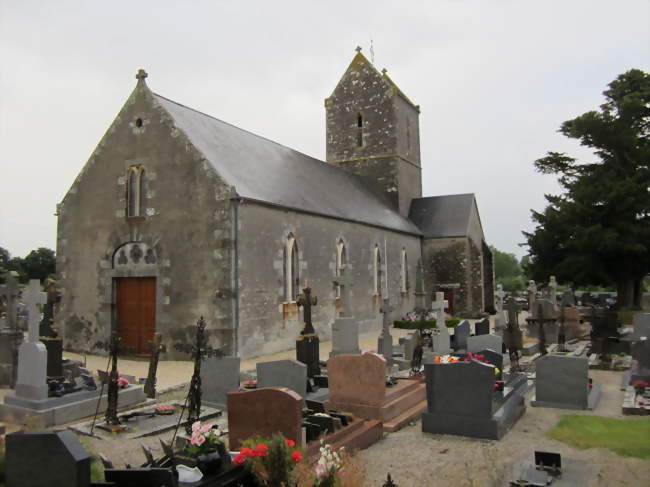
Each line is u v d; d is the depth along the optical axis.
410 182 42.00
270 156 26.73
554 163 38.69
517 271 110.62
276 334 21.17
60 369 13.70
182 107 22.88
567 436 10.31
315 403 10.73
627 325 29.80
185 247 19.97
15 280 15.47
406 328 31.45
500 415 10.68
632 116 35.78
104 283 21.55
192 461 7.52
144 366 18.67
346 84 41.25
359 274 28.92
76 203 22.53
